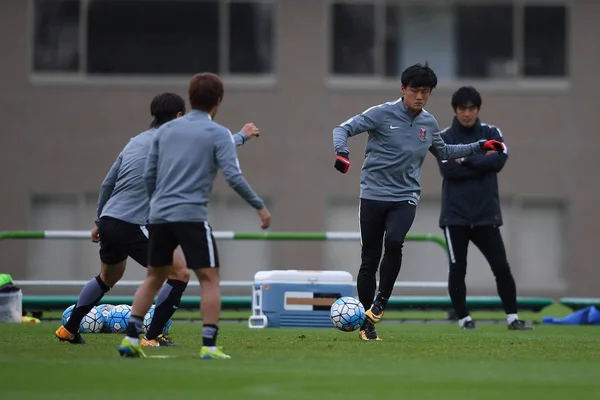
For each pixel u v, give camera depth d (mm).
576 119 91000
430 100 90875
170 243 26641
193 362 25516
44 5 90500
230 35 90562
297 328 44094
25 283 51562
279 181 89875
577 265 90562
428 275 89750
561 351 30375
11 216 89750
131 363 25172
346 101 90500
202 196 26312
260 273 45438
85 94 90312
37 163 90000
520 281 90750
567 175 90812
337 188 89688
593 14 91188
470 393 20500
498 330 43312
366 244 34719
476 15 91125
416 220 89750
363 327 34156
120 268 31516
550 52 91438
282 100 90250
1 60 90125
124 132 90438
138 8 90625
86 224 90125
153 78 90750
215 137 26375
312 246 90062
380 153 34000
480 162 43375
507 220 90875
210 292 26391
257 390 20484
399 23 91000
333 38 90688
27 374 22781
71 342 31391
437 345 32062
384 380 22391
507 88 90875
